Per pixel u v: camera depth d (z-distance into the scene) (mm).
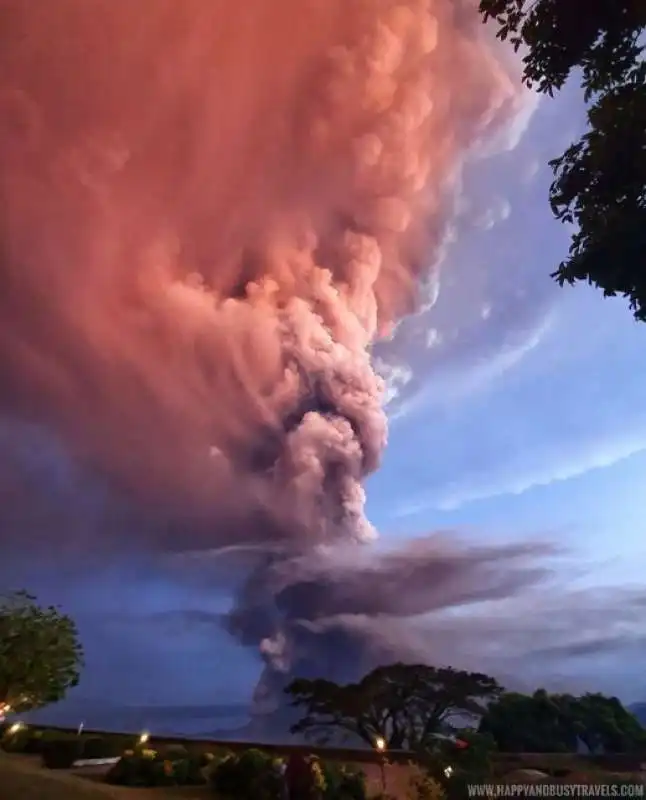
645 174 7184
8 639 22359
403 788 21922
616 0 7473
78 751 25672
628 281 7336
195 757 24953
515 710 31875
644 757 23297
